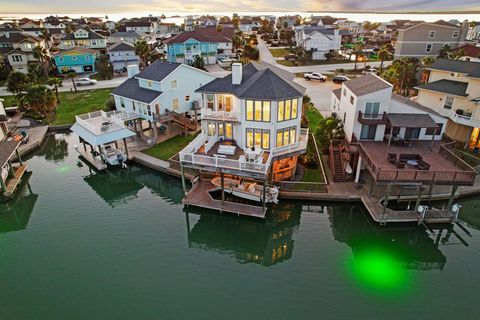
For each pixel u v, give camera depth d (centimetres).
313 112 4906
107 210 3011
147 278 2175
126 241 2556
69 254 2405
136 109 4303
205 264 2344
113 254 2402
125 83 4744
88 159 3922
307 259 2389
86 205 3091
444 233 2688
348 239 2631
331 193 2942
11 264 2308
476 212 2952
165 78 4050
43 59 7662
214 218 2916
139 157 3819
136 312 1902
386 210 2700
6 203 3134
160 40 12400
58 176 3675
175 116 4191
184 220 2870
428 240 2675
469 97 3662
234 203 2878
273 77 3036
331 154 3325
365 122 3069
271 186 2997
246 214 2780
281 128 3000
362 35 13638
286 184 3006
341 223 2823
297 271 2264
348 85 3616
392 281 2175
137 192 3419
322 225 2788
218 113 3109
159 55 8512
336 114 4053
